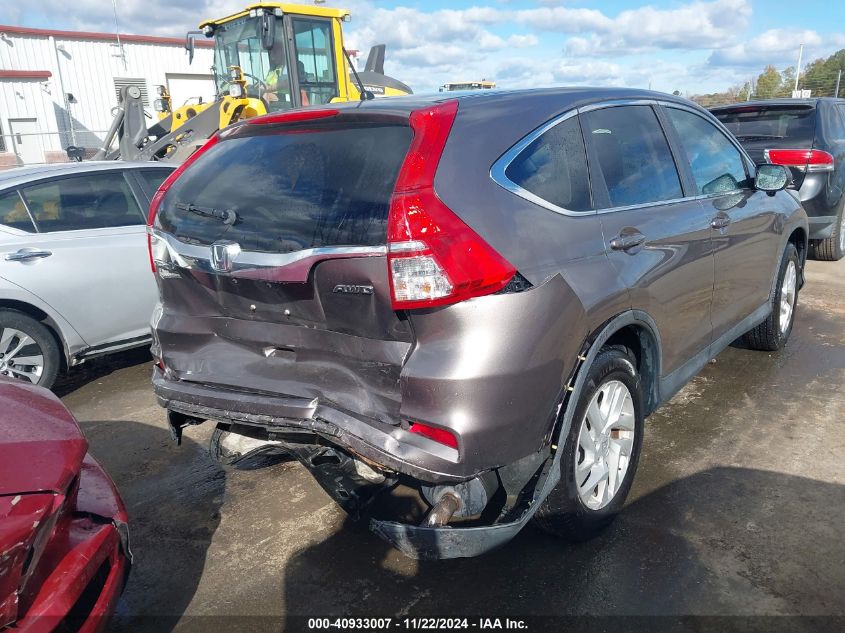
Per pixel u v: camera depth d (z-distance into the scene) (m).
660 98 3.65
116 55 26.17
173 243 2.88
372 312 2.37
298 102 10.02
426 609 2.65
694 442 3.85
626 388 3.02
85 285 4.91
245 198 2.75
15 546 1.87
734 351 5.23
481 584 2.77
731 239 3.84
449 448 2.28
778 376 4.74
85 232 4.99
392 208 2.26
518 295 2.34
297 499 3.50
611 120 3.20
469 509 2.41
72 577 2.03
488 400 2.27
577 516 2.78
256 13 9.70
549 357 2.42
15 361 4.71
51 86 24.59
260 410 2.60
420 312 2.27
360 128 2.62
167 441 4.23
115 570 2.26
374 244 2.31
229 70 10.70
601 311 2.68
